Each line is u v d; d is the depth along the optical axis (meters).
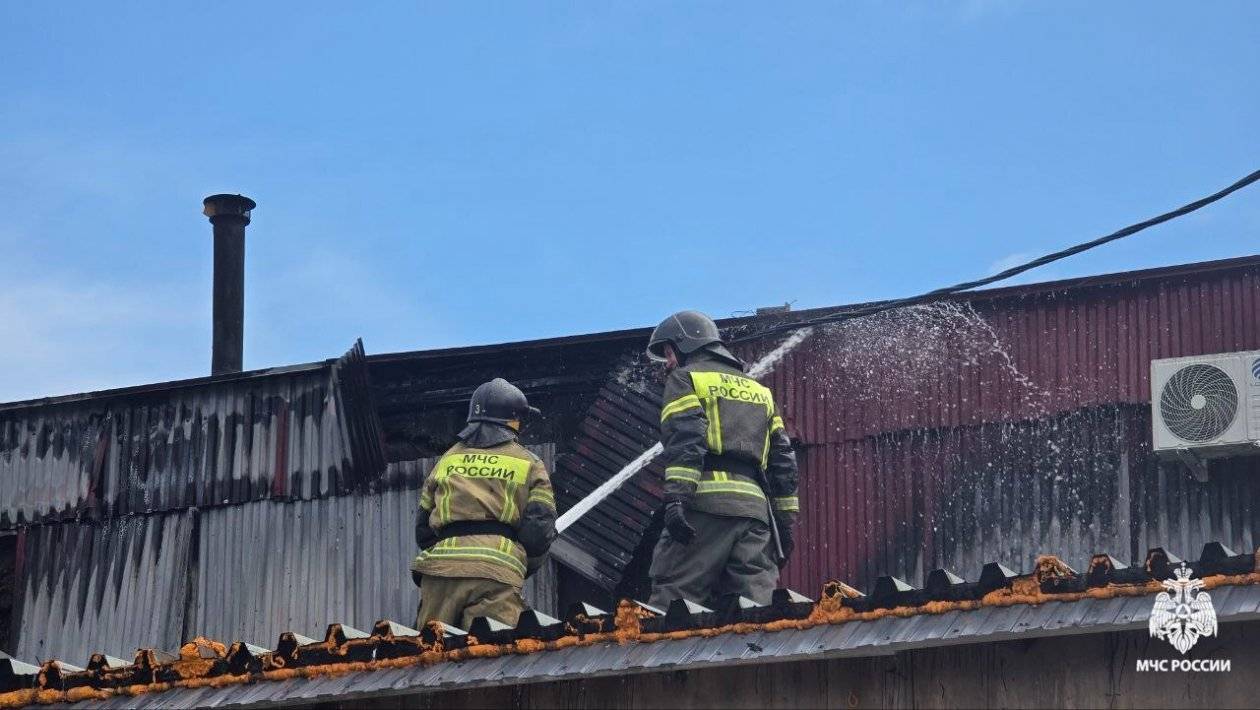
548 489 7.96
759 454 7.62
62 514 11.99
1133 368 9.81
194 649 6.63
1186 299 9.78
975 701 5.25
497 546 7.76
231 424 11.68
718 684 5.70
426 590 7.78
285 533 11.32
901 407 10.27
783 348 10.55
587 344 10.82
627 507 10.18
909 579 10.01
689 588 7.42
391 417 11.31
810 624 5.38
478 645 5.99
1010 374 10.08
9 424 12.34
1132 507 9.63
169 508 11.70
